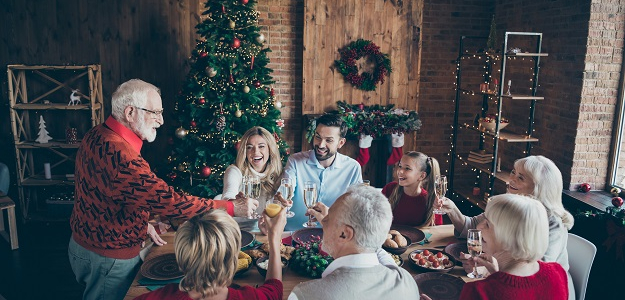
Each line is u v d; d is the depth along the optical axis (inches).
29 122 216.4
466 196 232.8
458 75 230.7
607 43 176.9
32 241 189.9
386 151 245.8
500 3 238.2
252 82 201.6
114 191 89.3
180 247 59.2
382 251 73.6
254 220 114.3
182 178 205.5
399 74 237.3
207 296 60.7
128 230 93.5
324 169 125.9
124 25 218.4
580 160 183.9
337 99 235.9
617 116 181.3
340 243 60.8
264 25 235.5
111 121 92.5
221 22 197.9
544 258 89.2
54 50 214.4
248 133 117.3
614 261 149.1
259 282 88.0
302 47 239.0
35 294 150.0
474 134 255.4
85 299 98.0
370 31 231.9
